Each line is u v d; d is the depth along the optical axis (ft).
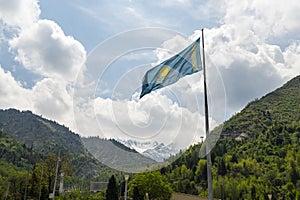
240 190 232.32
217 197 220.23
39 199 140.67
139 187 128.77
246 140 360.89
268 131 361.71
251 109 465.06
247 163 275.59
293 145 314.35
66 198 137.90
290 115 425.28
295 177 255.09
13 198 163.53
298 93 497.05
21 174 185.78
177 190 204.23
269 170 274.77
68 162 177.47
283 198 232.32
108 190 110.63
